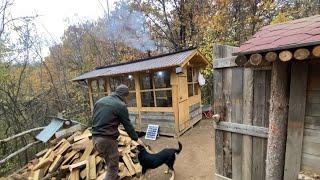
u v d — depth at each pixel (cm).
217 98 354
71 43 1633
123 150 525
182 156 595
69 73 1510
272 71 263
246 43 261
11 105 952
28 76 1155
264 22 1169
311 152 243
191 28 1378
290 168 261
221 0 1230
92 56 1570
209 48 1083
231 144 344
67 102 1286
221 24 1192
